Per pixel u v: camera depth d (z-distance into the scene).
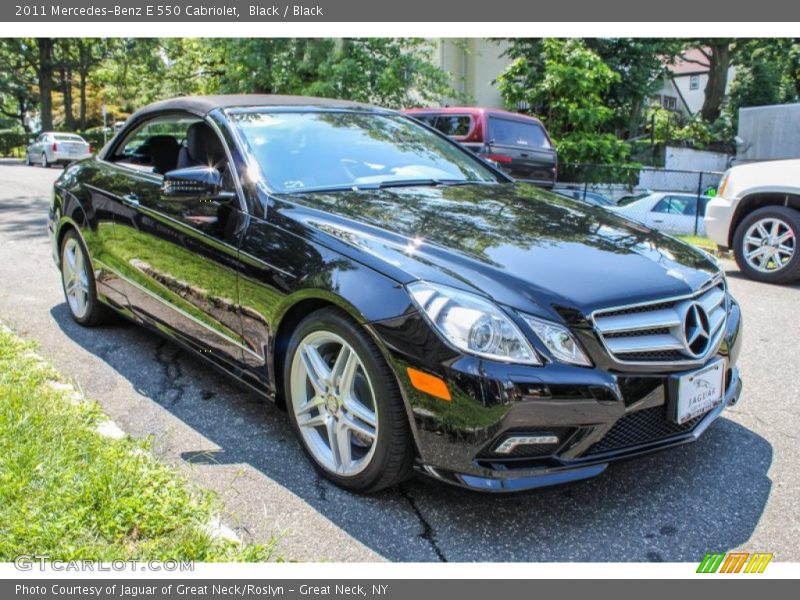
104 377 3.86
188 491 2.64
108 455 2.72
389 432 2.52
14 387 3.29
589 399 2.38
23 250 7.52
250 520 2.54
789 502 2.72
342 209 3.04
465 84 24.27
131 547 2.24
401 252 2.66
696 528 2.55
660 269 2.76
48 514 2.31
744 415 3.55
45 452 2.66
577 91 19.58
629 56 24.25
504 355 2.33
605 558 2.38
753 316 5.48
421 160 3.90
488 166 4.23
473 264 2.57
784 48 32.66
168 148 4.02
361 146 3.79
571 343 2.39
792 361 4.37
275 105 3.90
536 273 2.55
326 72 18.81
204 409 3.49
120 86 37.19
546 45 19.94
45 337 4.51
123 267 4.07
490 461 2.37
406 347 2.42
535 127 12.91
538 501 2.72
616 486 2.84
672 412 2.56
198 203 3.38
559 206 3.47
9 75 45.78
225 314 3.24
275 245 2.96
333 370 2.73
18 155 41.94
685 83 49.53
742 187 6.90
